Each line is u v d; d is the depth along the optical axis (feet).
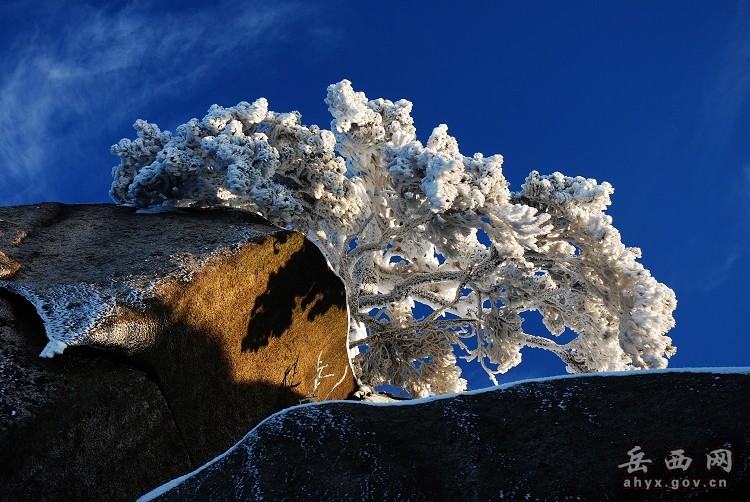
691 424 21.18
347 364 47.91
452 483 21.38
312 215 55.98
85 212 49.60
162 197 51.13
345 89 56.13
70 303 33.04
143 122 54.29
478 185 47.50
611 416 22.52
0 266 35.60
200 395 36.29
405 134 52.75
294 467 22.33
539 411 23.49
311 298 43.68
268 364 41.50
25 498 26.30
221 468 23.35
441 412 24.41
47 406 28.30
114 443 30.53
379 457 22.34
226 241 41.52
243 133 53.42
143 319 33.40
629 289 48.60
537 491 20.36
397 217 53.21
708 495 19.25
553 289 53.11
